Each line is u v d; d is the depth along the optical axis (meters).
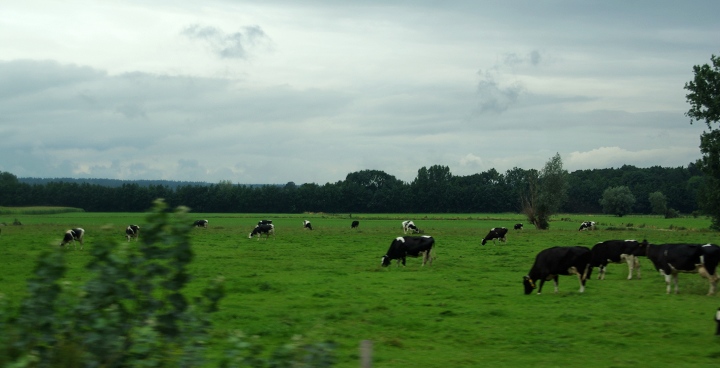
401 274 27.17
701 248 21.14
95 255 7.02
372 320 16.06
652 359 12.37
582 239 52.66
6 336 6.85
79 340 6.88
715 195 66.50
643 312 17.55
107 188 160.88
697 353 12.82
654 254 22.09
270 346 13.24
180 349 7.07
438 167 185.25
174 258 7.09
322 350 7.00
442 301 19.39
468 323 15.91
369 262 32.78
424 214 156.38
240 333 7.36
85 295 6.89
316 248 42.22
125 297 6.92
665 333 14.66
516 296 20.73
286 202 163.50
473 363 12.02
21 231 60.66
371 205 167.00
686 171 193.62
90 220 100.69
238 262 31.70
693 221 113.06
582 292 21.69
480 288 22.56
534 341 13.89
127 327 6.95
